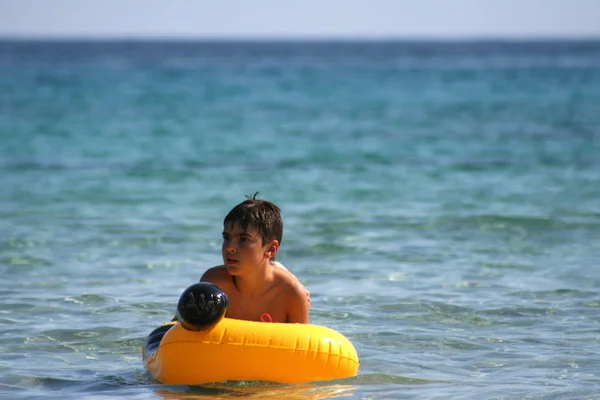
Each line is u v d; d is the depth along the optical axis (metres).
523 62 154.12
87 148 38.19
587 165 32.22
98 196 25.36
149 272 16.42
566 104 62.59
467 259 17.48
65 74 106.06
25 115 53.84
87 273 16.25
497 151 37.03
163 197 25.28
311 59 186.50
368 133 45.25
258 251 10.53
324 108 61.25
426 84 88.69
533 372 10.65
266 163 33.53
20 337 12.21
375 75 108.94
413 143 40.47
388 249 18.41
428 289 15.09
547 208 23.14
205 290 9.68
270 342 9.79
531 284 15.41
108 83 88.31
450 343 11.99
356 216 22.16
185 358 9.77
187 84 88.31
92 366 10.96
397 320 13.20
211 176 29.78
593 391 9.80
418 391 9.83
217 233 20.14
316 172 30.94
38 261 17.17
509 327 12.79
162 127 48.09
